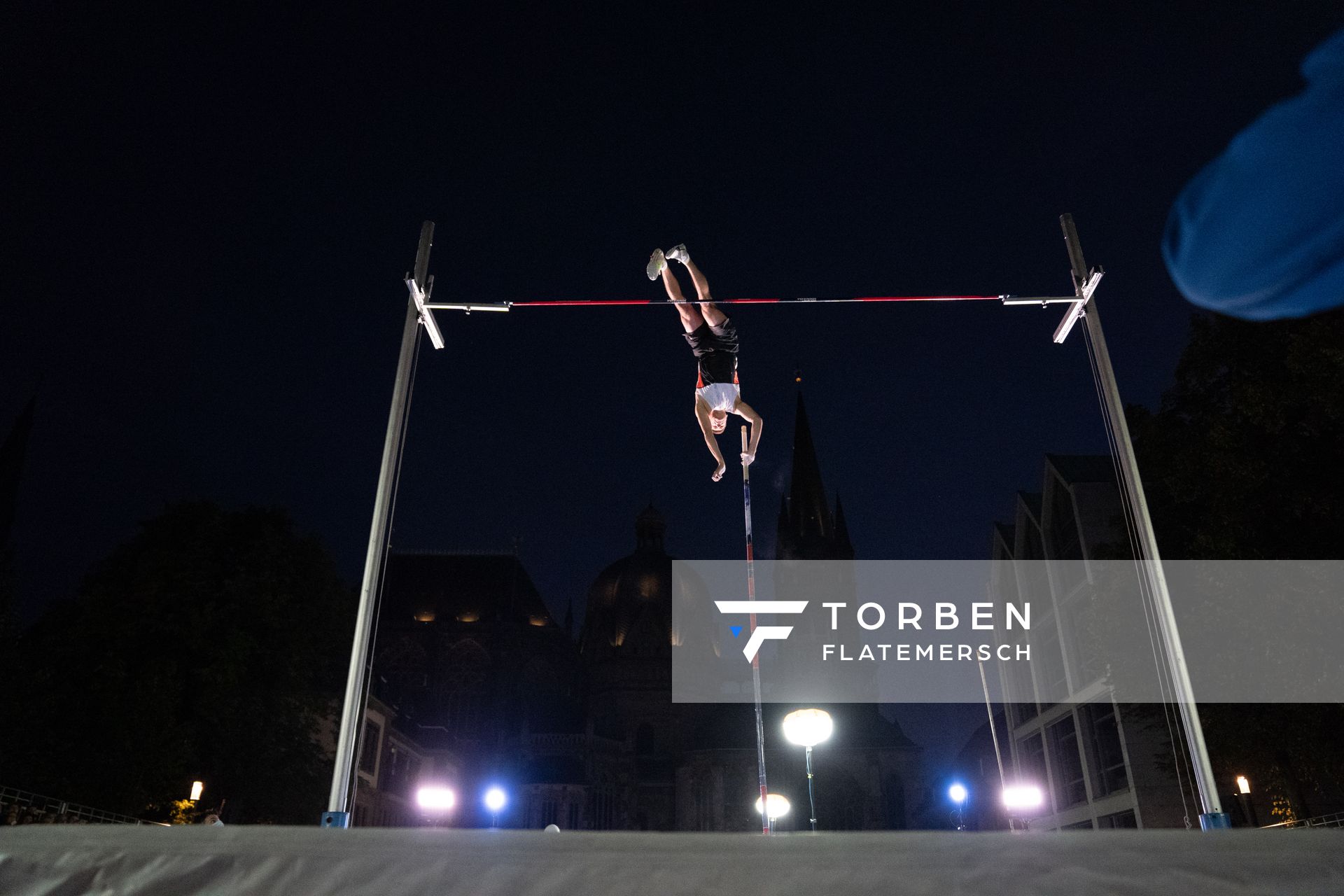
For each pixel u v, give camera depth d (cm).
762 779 1095
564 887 265
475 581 11062
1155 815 4006
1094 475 4744
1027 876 264
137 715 3173
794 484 12412
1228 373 2406
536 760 9531
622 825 9731
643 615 11231
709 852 270
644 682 10900
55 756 3130
